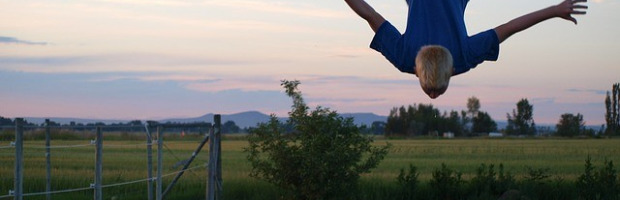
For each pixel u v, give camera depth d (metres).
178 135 56.28
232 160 36.62
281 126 18.61
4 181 22.44
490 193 20.05
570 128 141.38
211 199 18.42
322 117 18.17
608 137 129.62
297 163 17.97
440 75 4.31
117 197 20.41
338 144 17.89
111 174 25.50
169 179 24.05
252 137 18.75
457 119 151.62
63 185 22.36
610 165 20.70
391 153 50.66
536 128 157.12
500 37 5.01
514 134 156.62
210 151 18.50
